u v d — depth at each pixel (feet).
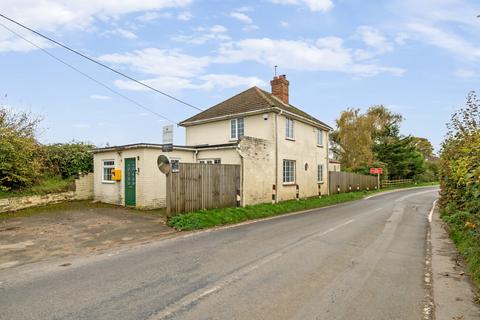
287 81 79.25
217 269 19.79
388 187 131.23
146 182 49.37
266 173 57.41
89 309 13.99
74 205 50.98
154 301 14.84
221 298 15.21
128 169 51.72
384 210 54.03
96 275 18.65
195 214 38.24
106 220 38.60
